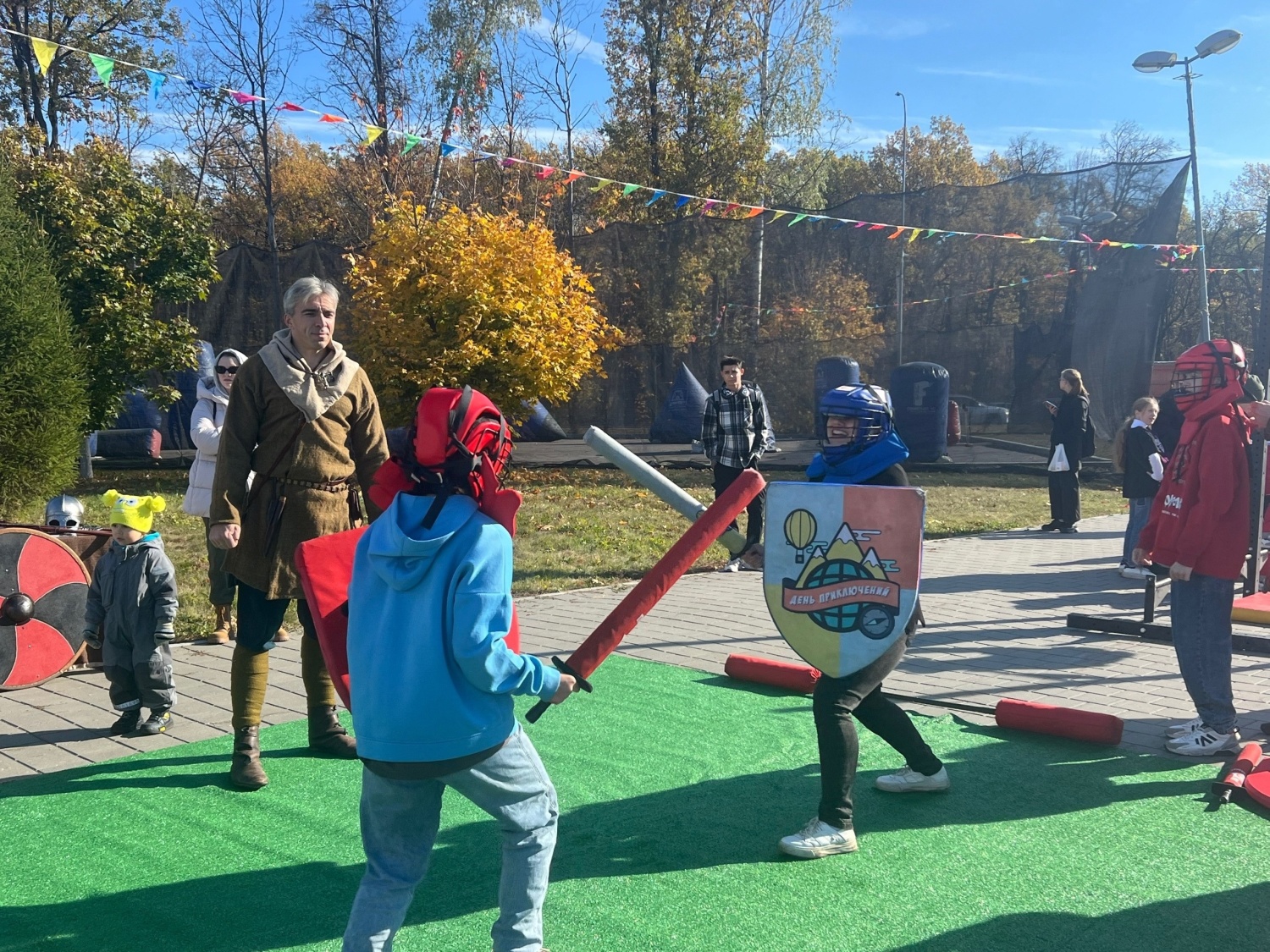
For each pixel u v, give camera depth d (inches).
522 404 670.5
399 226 646.5
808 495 146.9
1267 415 203.0
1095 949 121.8
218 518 171.0
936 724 208.7
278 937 125.0
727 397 408.8
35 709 218.1
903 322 798.5
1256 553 239.6
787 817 162.2
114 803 167.3
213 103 1031.0
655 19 1240.8
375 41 1096.8
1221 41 585.0
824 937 124.8
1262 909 131.6
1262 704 226.4
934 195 762.2
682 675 247.6
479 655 95.0
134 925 127.8
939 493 653.9
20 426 378.3
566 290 669.9
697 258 822.5
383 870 104.3
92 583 204.1
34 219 546.6
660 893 136.3
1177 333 1325.0
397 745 98.1
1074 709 206.1
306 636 188.4
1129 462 383.2
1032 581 382.0
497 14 1096.2
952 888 137.7
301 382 174.6
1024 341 753.0
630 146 1280.8
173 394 636.1
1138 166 672.4
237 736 174.7
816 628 146.2
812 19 1269.7
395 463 103.0
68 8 1043.9
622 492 616.7
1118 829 156.9
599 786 175.2
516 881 107.0
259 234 1499.8
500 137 1212.5
